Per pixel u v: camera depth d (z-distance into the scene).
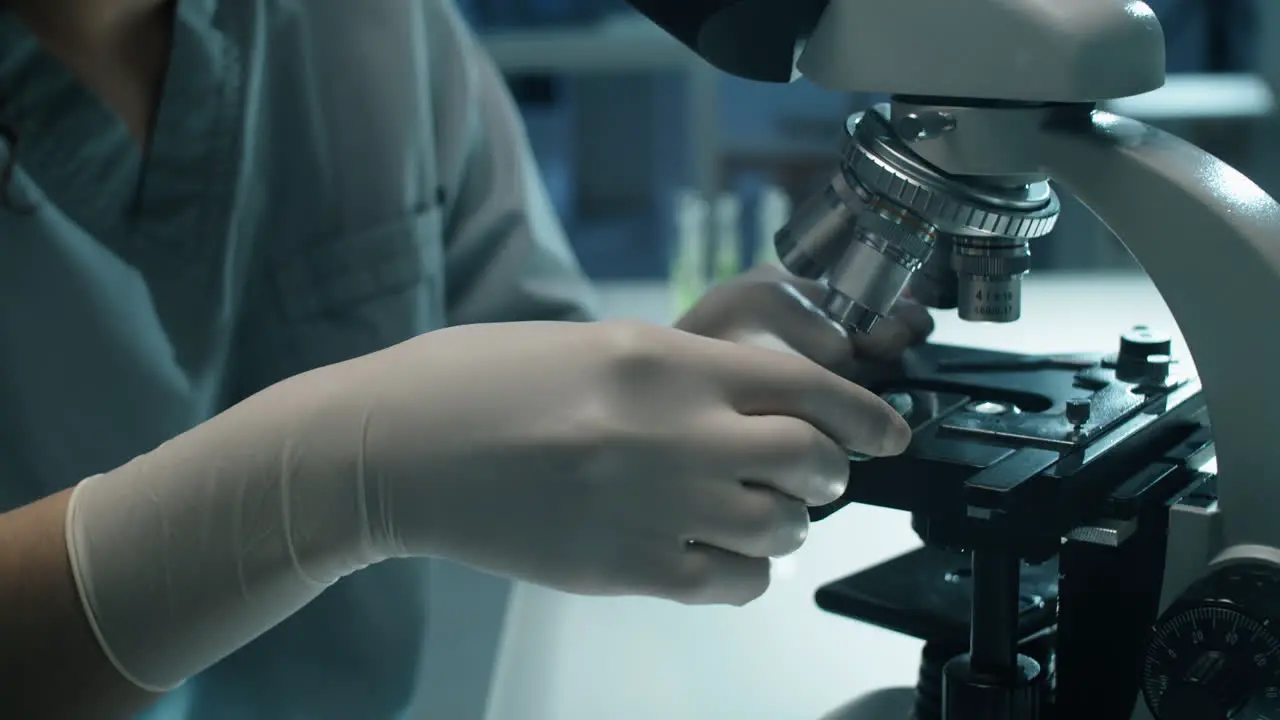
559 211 3.88
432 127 1.29
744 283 0.93
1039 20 0.64
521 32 2.76
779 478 0.67
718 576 0.69
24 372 0.97
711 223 2.18
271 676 1.13
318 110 1.16
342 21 1.17
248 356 1.16
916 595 0.86
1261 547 0.64
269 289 1.16
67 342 0.98
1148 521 0.69
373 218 1.17
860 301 0.74
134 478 0.73
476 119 1.33
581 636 1.11
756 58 0.75
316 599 1.13
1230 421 0.65
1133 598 0.69
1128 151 0.66
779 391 0.69
